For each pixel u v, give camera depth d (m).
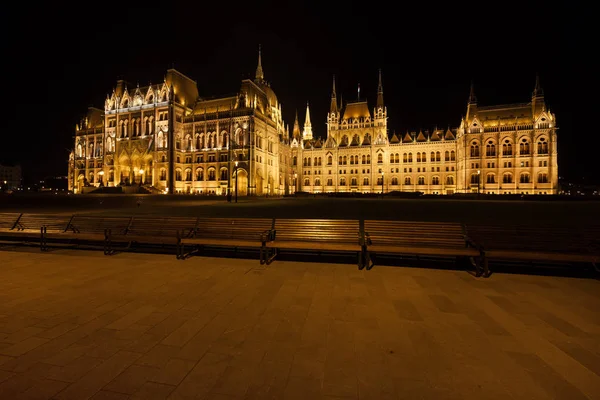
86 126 103.62
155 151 86.50
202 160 88.94
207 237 10.72
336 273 8.62
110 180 94.25
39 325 5.38
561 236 8.57
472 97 94.25
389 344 4.76
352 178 111.25
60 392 3.67
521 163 87.12
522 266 9.22
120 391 3.69
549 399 3.53
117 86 96.38
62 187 162.62
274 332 5.15
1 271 8.75
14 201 44.81
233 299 6.63
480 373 4.03
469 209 30.56
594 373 4.02
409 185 104.06
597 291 7.14
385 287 7.43
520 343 4.79
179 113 89.50
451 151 99.75
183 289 7.26
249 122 84.25
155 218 11.67
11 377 3.95
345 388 3.75
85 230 12.15
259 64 117.88
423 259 10.12
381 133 107.81
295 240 10.05
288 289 7.27
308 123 141.00
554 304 6.36
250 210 29.00
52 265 9.42
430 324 5.44
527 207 34.38
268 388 3.75
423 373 4.04
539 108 86.69
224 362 4.29
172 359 4.36
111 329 5.25
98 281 7.85
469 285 7.59
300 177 116.94
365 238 9.70
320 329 5.25
